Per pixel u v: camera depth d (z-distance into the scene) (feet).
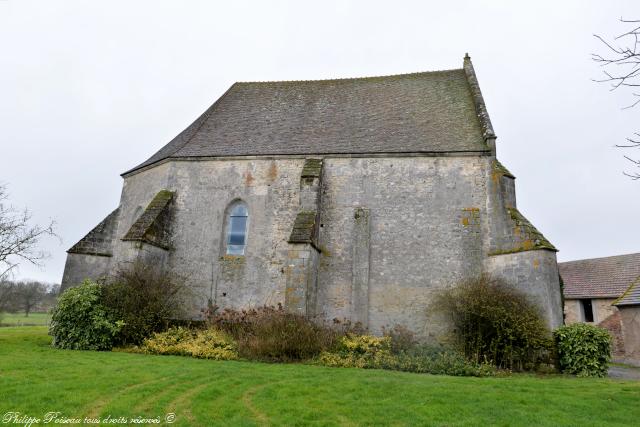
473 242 44.57
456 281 43.98
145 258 45.50
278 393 23.50
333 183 49.32
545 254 39.47
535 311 38.50
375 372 31.07
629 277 81.15
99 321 38.60
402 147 49.06
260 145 53.01
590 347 35.50
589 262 92.32
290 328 36.88
